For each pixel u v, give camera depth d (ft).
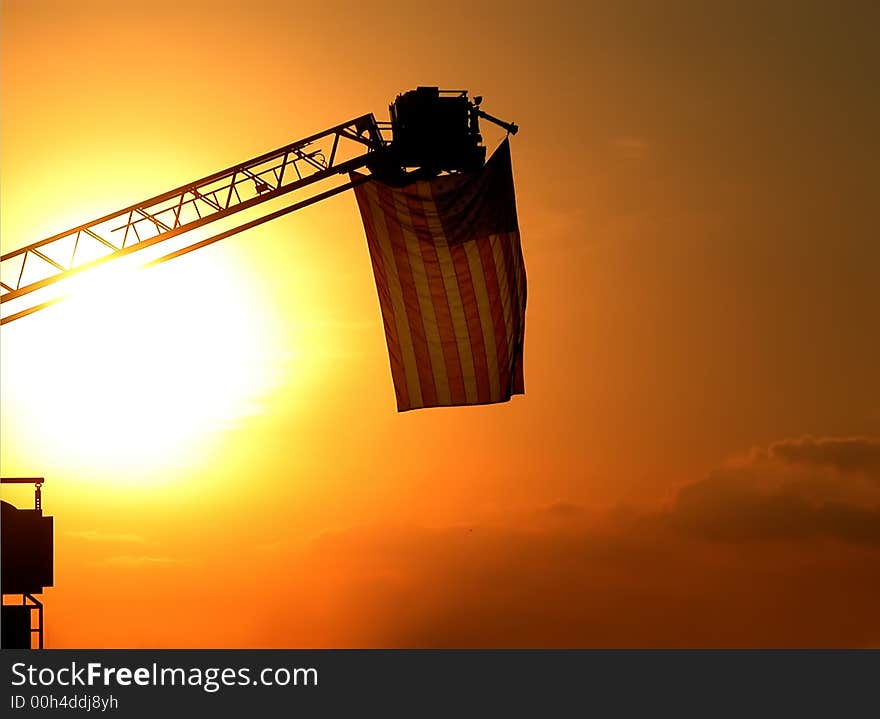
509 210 306.55
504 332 306.14
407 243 310.45
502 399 304.91
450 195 311.68
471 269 306.76
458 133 312.71
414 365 306.35
